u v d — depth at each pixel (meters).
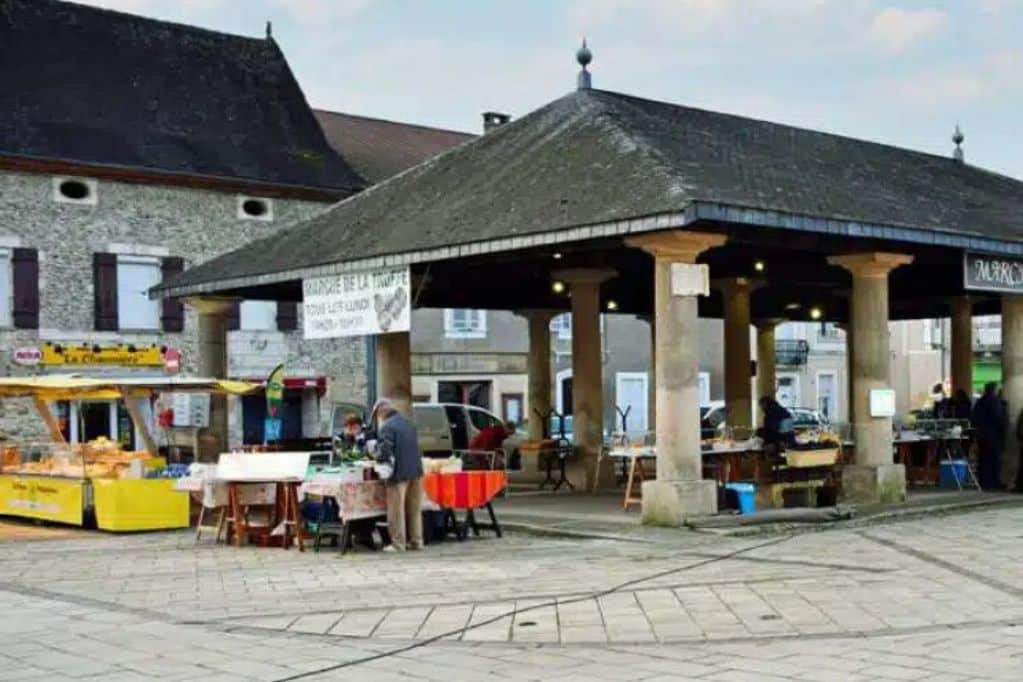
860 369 17.00
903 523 15.33
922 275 22.77
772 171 15.90
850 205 15.23
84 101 30.27
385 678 7.60
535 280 22.73
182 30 33.88
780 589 10.42
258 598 10.64
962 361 26.11
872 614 9.31
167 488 16.39
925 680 7.18
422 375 38.09
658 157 14.78
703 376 44.72
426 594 10.61
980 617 9.16
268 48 35.31
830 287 25.53
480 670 7.77
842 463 17.84
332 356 33.28
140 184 29.61
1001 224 17.75
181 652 8.46
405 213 17.56
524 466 22.30
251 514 14.77
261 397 32.44
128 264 29.56
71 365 28.64
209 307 21.14
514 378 40.09
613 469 21.50
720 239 14.48
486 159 18.16
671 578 11.09
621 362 42.84
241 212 31.14
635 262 20.31
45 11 31.61
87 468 16.70
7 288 27.97
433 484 14.22
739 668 7.64
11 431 28.06
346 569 12.26
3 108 28.69
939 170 21.02
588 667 7.80
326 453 16.61
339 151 36.62
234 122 32.53
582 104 17.88
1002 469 19.28
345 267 16.91
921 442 20.05
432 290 23.12
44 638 9.03
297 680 7.60
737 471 17.20
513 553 13.22
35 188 28.27
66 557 13.66
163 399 29.64
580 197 14.48
